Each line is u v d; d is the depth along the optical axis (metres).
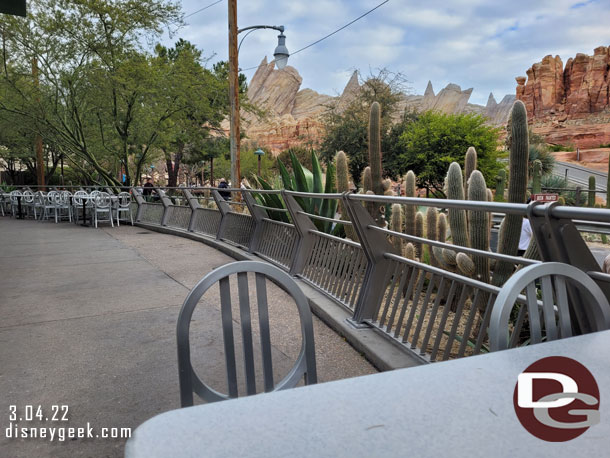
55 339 3.88
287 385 1.59
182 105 18.84
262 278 1.61
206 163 60.84
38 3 15.92
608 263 2.95
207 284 1.50
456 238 3.89
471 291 4.53
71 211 15.29
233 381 1.54
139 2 16.06
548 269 1.24
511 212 1.79
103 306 4.89
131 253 8.42
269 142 124.00
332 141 33.88
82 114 17.97
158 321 4.35
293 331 3.98
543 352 0.94
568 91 148.75
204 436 0.65
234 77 12.71
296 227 5.49
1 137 21.83
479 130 29.62
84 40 16.33
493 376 0.83
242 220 8.09
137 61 16.86
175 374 3.17
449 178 3.92
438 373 0.85
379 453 0.60
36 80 16.73
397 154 32.69
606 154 90.75
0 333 4.05
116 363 3.36
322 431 0.66
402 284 3.42
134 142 19.41
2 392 2.91
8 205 19.39
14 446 2.32
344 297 4.41
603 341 0.99
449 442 0.63
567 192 22.58
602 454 0.61
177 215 11.87
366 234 3.67
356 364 3.27
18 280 6.20
